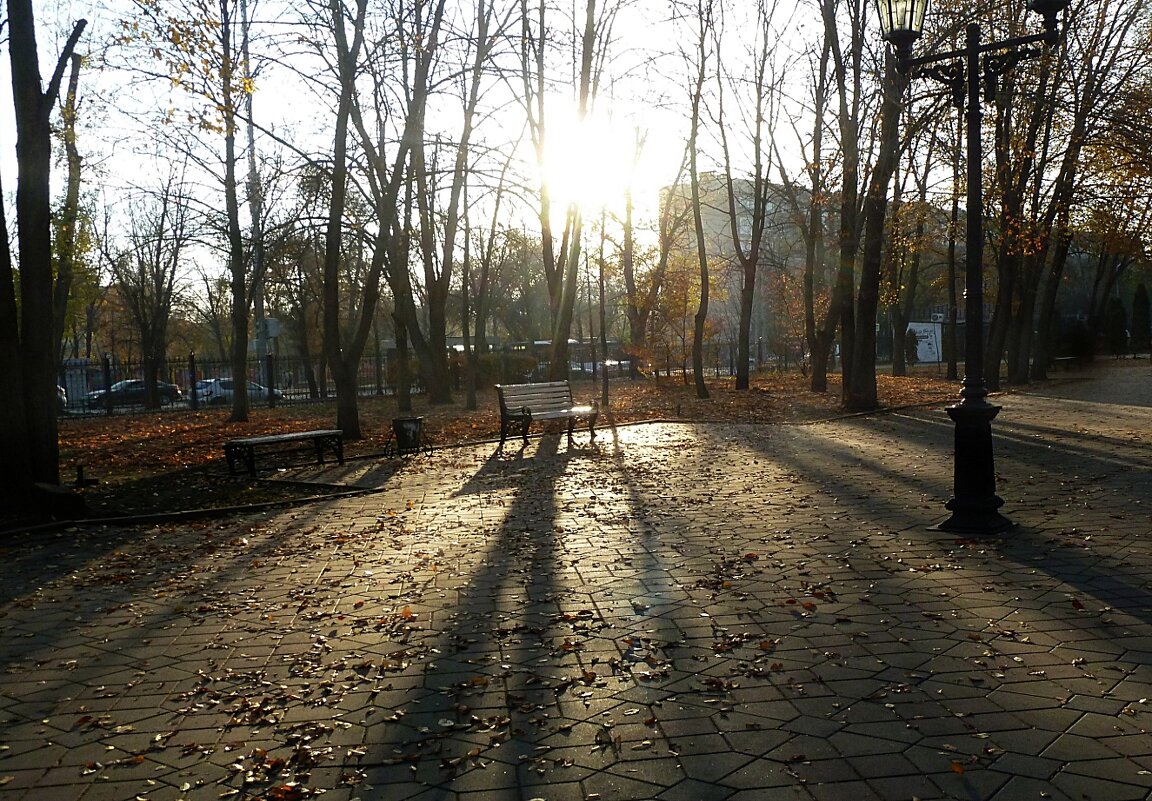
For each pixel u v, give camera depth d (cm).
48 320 1127
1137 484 1027
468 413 2586
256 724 439
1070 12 2570
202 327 6378
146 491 1263
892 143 2133
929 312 7262
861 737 396
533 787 363
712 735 404
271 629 598
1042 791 342
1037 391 2869
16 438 1077
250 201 2536
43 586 750
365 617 615
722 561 732
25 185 1110
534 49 2236
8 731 444
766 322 7106
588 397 3312
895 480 1133
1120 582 625
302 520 1005
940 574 668
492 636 560
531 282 5869
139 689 496
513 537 863
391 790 365
